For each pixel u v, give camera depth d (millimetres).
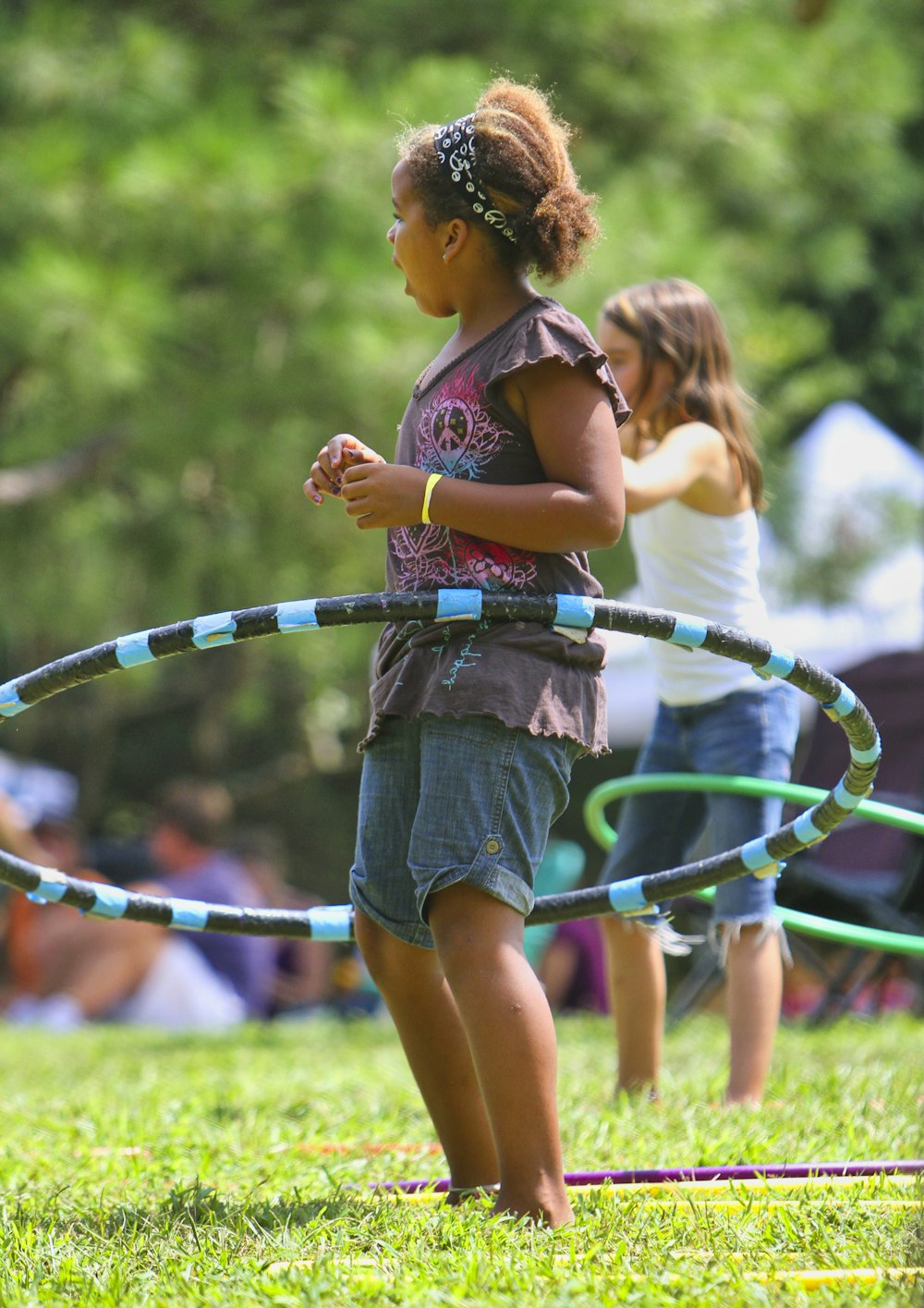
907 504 39969
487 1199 9523
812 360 45625
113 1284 8211
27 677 9992
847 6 41062
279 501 34062
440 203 10148
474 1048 9383
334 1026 27109
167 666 54406
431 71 30406
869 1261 8258
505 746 9516
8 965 33906
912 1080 15062
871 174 41062
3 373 31359
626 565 36562
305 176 29219
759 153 36688
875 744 10469
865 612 38406
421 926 10164
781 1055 18625
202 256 30188
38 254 27812
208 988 32156
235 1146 13039
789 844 11281
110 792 65562
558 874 36688
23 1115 15016
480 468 9836
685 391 14984
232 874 33406
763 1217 9250
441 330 30984
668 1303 7395
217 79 33062
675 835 15391
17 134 29797
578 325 9922
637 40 35438
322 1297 7781
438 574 9930
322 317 30109
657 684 15297
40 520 33906
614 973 15102
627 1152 12156
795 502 39938
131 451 32531
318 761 54594
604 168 35188
